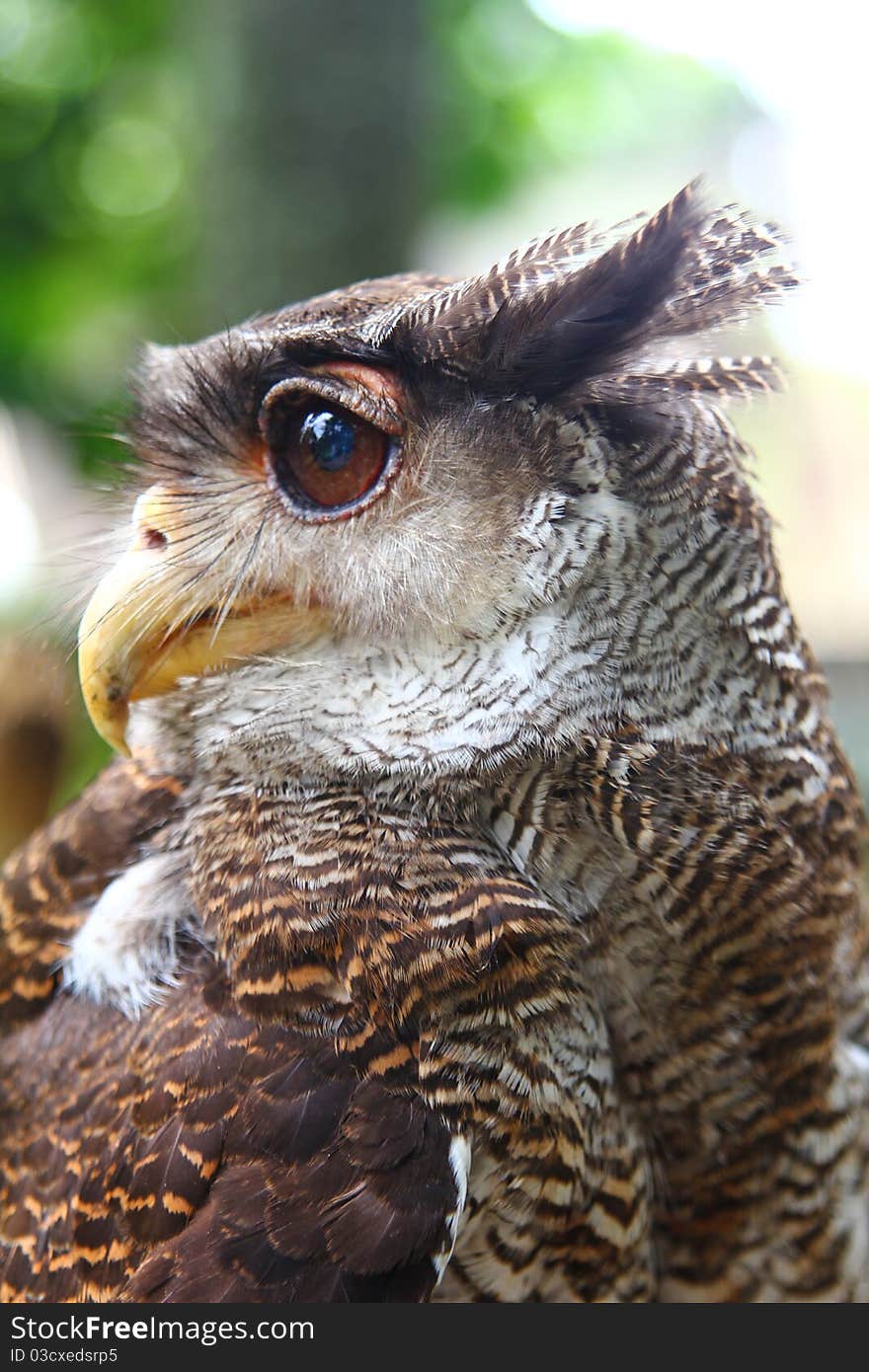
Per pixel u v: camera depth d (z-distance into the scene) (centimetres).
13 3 114
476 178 123
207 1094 52
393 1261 51
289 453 54
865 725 114
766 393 54
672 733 53
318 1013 52
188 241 104
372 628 54
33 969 56
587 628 53
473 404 54
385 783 54
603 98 145
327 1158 52
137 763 56
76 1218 53
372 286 56
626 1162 54
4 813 71
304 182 80
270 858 53
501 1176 53
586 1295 54
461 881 53
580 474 53
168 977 54
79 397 117
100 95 117
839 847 56
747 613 54
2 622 69
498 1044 52
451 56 114
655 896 53
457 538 53
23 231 120
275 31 78
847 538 181
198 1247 51
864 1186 56
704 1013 54
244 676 55
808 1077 55
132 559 56
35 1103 54
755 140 170
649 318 53
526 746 53
